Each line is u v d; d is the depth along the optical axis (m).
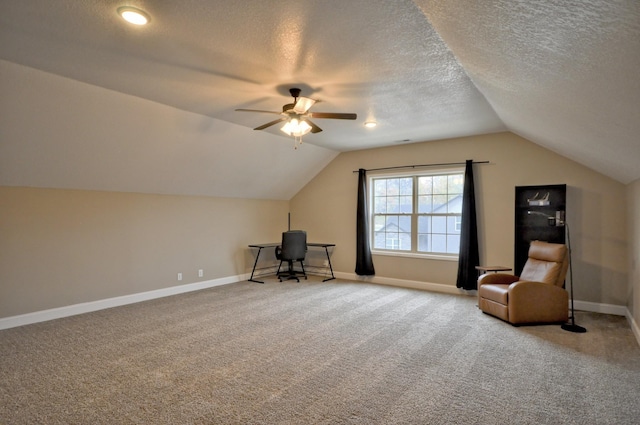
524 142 4.95
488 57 2.11
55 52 2.59
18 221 3.88
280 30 2.24
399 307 4.59
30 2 1.93
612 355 3.04
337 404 2.26
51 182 4.06
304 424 2.04
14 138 3.36
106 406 2.22
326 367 2.80
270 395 2.37
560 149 4.27
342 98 3.59
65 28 2.23
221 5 1.95
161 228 5.25
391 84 3.19
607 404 2.26
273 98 3.63
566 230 4.55
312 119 4.40
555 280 3.96
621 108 1.83
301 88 3.31
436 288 5.64
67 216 4.27
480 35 1.79
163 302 4.87
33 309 3.97
